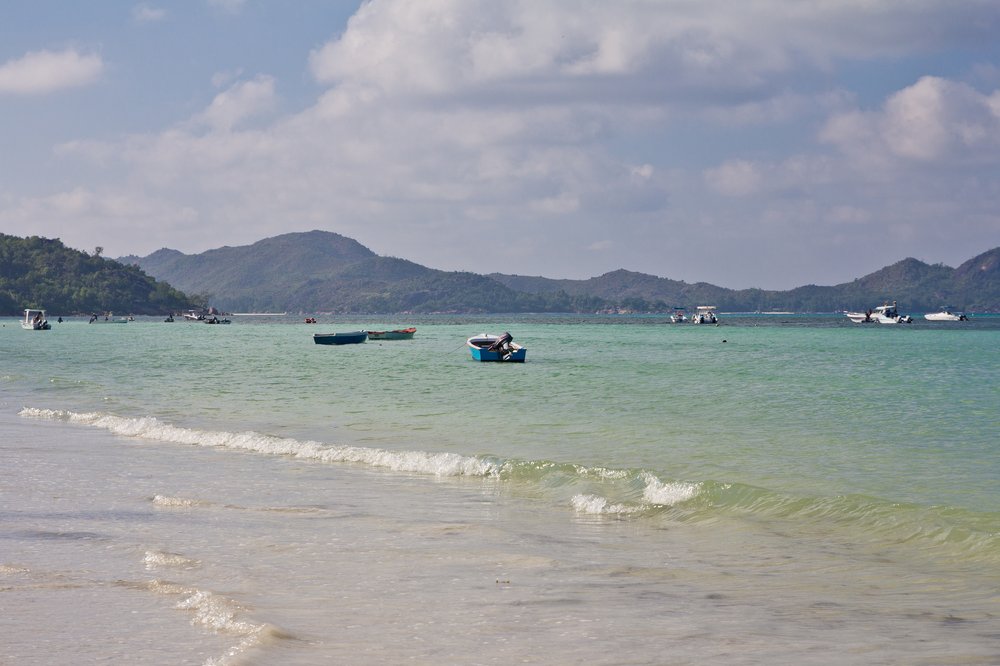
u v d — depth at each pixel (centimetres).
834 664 891
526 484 2012
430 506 1761
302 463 2291
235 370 6384
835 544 1476
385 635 974
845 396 4147
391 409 3619
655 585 1210
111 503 1734
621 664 888
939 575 1278
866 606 1115
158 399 4088
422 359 8062
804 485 1994
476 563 1318
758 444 2625
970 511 1642
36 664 871
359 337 12225
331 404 3831
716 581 1235
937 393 4303
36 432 2873
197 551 1361
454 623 1023
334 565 1291
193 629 980
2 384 4919
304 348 10631
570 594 1159
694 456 2405
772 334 15638
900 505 1678
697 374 5725
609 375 5684
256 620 1009
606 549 1430
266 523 1576
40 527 1516
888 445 2605
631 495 1864
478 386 4841
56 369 6400
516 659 899
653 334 16025
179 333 17112
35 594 1117
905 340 12450
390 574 1246
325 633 979
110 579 1193
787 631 1006
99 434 2838
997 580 1248
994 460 2334
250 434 2653
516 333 17000
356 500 1811
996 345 10638
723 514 1698
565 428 2991
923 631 1008
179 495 1833
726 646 947
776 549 1441
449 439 2739
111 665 866
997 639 977
